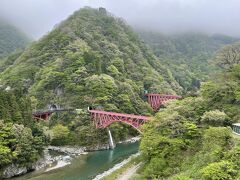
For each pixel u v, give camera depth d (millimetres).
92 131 100688
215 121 57375
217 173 38562
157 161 54531
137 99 131500
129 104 120750
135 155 81438
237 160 40844
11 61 177000
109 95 117625
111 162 77688
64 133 97375
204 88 69438
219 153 44438
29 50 159625
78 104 114750
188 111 63656
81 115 105938
